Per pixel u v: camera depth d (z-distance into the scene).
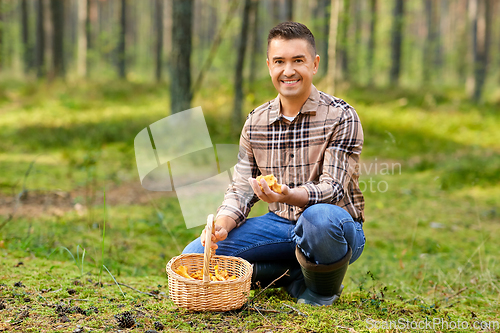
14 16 27.89
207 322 1.87
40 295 2.14
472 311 2.34
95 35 27.95
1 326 1.77
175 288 1.92
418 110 12.30
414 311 2.23
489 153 8.22
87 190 5.15
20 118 10.41
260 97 11.48
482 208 5.16
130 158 7.24
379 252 3.66
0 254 2.86
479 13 16.70
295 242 2.16
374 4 16.02
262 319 1.91
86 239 3.48
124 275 2.75
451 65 30.59
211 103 11.54
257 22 12.01
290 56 1.99
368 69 18.22
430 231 4.31
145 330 1.79
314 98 2.09
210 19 29.06
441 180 6.20
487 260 3.36
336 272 2.01
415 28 34.69
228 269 2.11
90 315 1.94
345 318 1.97
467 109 12.81
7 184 5.23
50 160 6.93
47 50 25.16
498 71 26.14
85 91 13.84
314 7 17.20
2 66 21.92
